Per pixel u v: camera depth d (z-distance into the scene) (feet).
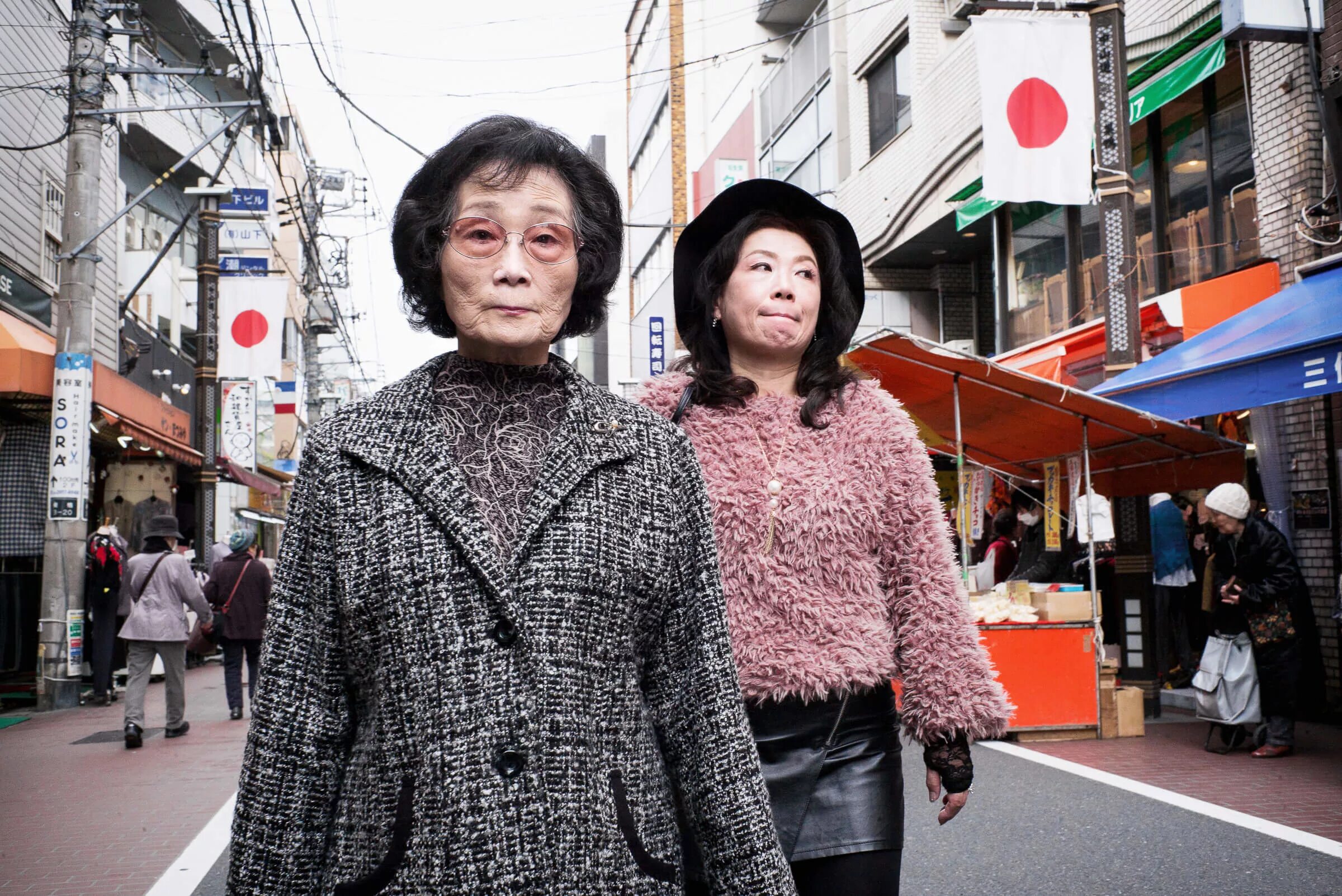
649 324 86.17
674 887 4.54
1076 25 27.89
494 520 4.70
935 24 48.03
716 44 95.25
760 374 8.15
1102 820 16.85
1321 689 21.99
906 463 7.43
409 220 5.16
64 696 35.58
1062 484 30.45
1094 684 24.95
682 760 4.95
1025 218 43.45
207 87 76.28
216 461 52.85
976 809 17.79
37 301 43.60
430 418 4.89
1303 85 27.04
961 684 7.02
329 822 4.57
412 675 4.37
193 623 44.04
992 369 22.35
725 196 8.04
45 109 45.88
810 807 6.86
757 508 7.20
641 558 4.76
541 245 5.00
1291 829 16.06
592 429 4.92
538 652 4.40
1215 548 23.07
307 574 4.65
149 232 66.74
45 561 35.96
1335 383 20.93
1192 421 31.58
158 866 15.60
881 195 51.83
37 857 16.20
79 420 36.55
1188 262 32.86
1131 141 35.04
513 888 4.17
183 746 26.48
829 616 7.06
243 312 52.24
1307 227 26.53
